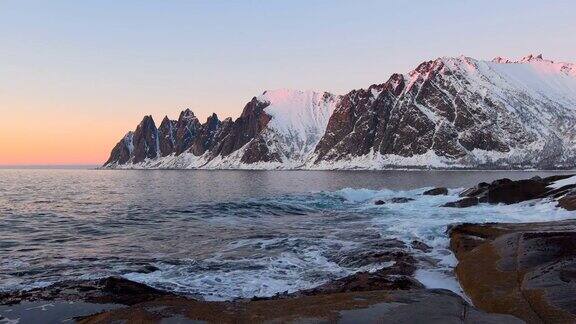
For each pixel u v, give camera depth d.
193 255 21.03
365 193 53.16
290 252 21.38
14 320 11.59
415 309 8.94
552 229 18.36
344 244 22.83
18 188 83.94
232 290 15.08
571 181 34.00
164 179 152.75
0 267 18.55
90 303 12.99
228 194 69.50
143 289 14.48
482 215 29.67
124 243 24.66
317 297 10.42
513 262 13.09
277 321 8.64
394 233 25.17
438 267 16.72
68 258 20.52
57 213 40.38
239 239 25.41
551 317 9.21
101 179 144.88
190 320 8.78
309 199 48.66
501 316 8.47
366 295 10.36
